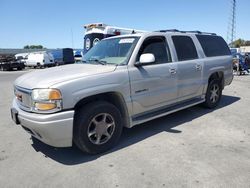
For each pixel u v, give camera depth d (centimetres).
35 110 359
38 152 416
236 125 526
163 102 496
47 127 346
